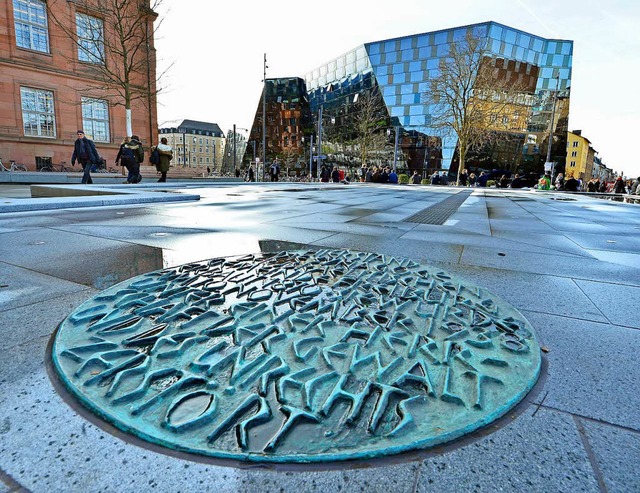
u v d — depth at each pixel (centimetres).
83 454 121
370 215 786
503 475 118
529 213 973
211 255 382
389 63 5425
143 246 417
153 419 135
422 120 5238
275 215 729
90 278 297
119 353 176
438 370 171
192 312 228
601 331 224
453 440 131
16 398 146
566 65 4934
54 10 2561
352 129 6141
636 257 434
